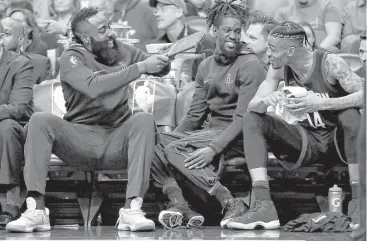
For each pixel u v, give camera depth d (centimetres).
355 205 1089
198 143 1188
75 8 1775
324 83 1127
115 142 1170
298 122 1159
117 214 1258
